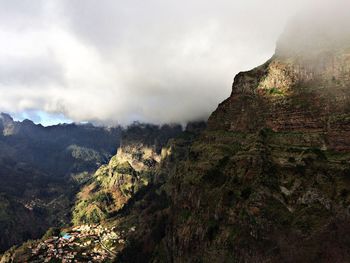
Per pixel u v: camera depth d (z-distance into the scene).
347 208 158.88
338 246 148.38
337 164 178.75
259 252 168.12
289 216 172.75
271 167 196.38
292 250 156.75
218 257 188.62
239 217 189.62
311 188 176.12
